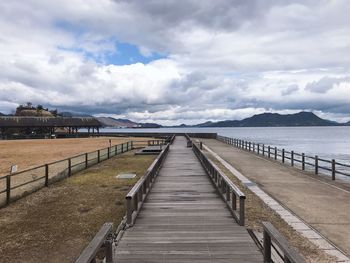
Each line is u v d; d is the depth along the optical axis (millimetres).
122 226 8617
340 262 6926
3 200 13797
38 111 123938
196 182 15469
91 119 84312
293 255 4359
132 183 17188
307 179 17703
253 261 6430
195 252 6918
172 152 32812
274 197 13148
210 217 9570
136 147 43031
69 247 8594
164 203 11289
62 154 35906
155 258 6621
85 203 13016
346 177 22797
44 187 16188
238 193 8805
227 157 29781
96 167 23594
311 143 92875
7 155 35000
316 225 9469
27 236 9422
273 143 92812
